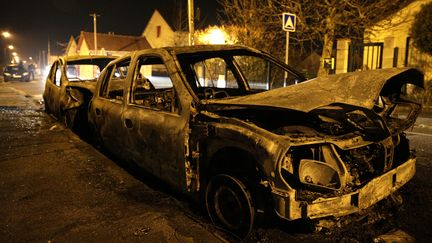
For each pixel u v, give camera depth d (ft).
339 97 10.73
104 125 17.34
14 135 25.11
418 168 17.71
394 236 11.10
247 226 10.85
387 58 45.62
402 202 13.51
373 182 10.51
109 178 16.15
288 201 9.52
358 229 11.60
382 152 11.49
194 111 12.14
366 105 10.36
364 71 11.81
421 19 41.01
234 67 19.10
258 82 48.70
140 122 14.19
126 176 16.42
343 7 42.52
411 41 43.34
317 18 44.37
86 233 11.33
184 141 11.96
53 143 22.57
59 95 27.37
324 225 10.82
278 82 44.73
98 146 21.80
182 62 17.60
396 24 44.42
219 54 17.30
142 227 11.68
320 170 10.03
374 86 10.74
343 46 45.68
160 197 14.12
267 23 52.34
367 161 11.16
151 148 13.67
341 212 9.87
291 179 10.32
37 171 17.21
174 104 13.04
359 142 11.12
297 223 12.05
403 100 13.56
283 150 9.63
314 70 59.67
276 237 11.26
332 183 10.07
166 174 13.21
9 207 13.30
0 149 21.24
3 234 11.36
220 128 11.11
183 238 10.97
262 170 10.06
